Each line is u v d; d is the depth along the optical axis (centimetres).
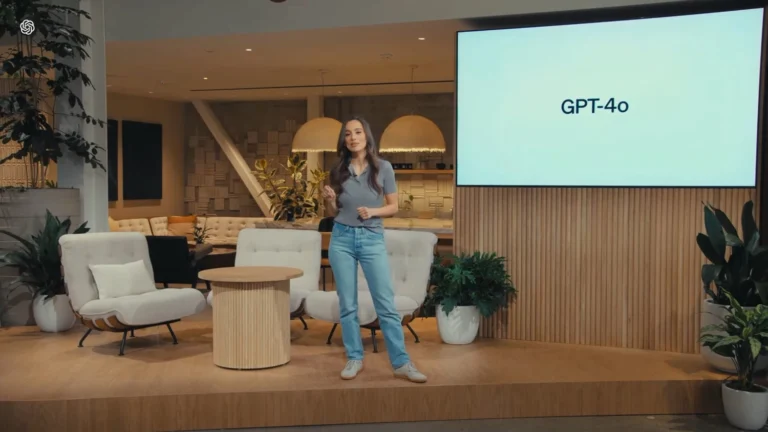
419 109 1112
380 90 1054
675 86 520
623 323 545
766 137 517
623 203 541
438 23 590
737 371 444
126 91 1066
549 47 546
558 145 549
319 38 654
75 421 410
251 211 1234
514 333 573
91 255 539
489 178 568
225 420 422
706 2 532
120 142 1099
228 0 637
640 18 524
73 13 649
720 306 466
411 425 431
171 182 1226
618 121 534
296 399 426
